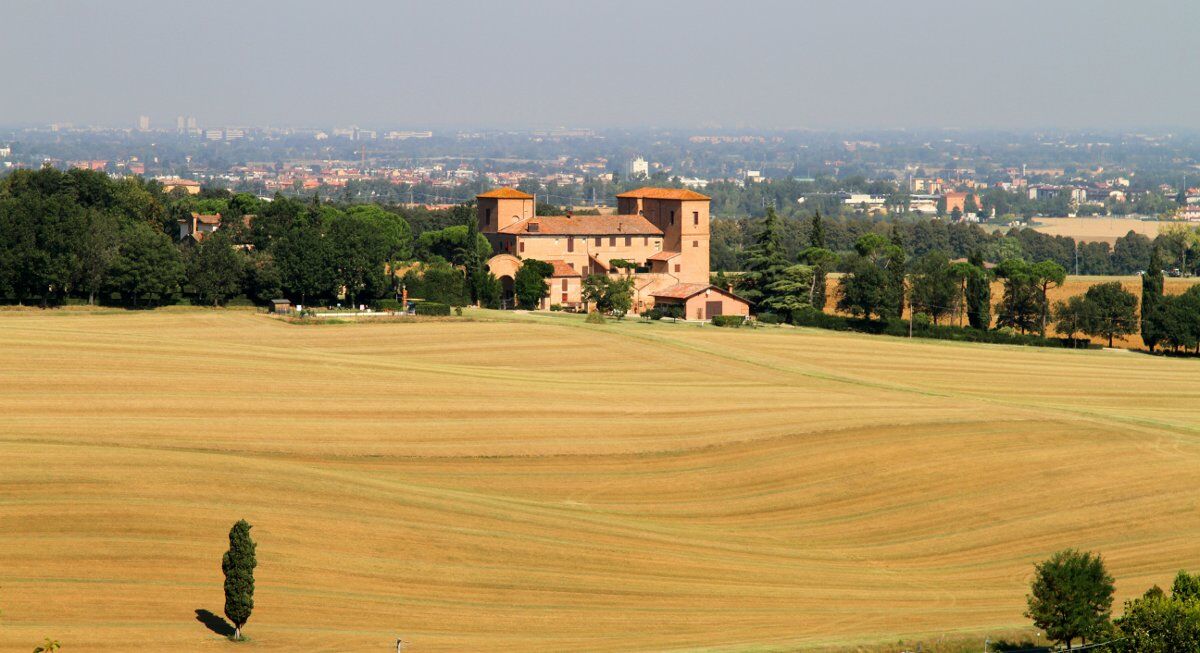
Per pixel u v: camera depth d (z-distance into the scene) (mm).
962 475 131875
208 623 87438
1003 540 118000
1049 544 117062
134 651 81625
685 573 106062
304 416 140375
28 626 83688
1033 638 92375
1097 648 88438
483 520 112750
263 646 84375
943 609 100562
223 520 103875
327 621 89688
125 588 91438
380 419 141625
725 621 95250
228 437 130250
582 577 103000
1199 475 132500
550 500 122625
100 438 125500
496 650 86500
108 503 104062
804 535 118688
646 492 126500
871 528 120500
